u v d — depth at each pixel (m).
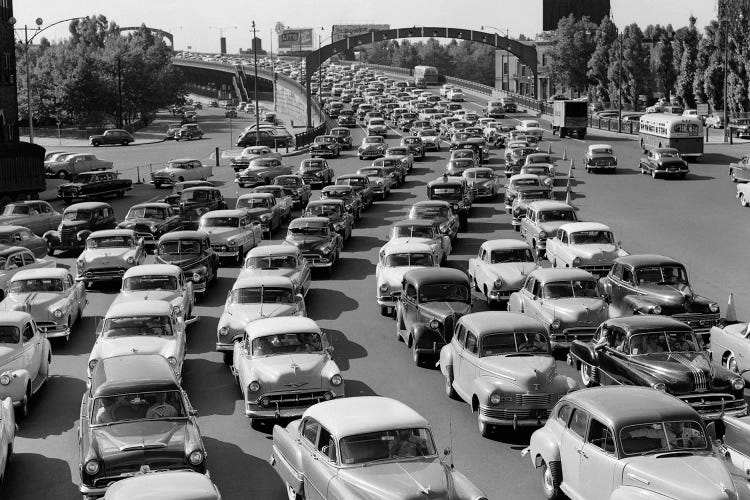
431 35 123.00
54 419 19.75
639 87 129.62
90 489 14.32
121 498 11.71
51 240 39.00
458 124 88.06
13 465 17.20
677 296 23.69
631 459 12.98
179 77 170.00
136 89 140.88
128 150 95.25
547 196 44.34
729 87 105.19
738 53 103.94
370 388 21.23
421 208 38.44
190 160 64.56
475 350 18.86
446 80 183.75
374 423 13.34
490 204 50.31
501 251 29.03
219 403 20.50
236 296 24.03
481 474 16.09
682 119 66.00
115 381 15.90
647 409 13.48
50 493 15.88
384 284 27.89
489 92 155.50
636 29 130.25
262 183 60.81
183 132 110.75
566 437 14.31
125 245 33.16
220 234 36.22
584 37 141.38
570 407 14.45
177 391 15.86
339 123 109.56
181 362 21.30
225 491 15.71
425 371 22.61
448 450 13.09
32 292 26.06
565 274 24.06
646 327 18.75
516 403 17.59
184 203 44.69
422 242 32.22
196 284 30.42
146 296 25.73
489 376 18.12
